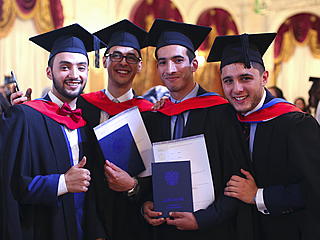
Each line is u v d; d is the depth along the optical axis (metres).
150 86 8.28
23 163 1.78
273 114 1.91
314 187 1.67
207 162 1.91
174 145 1.95
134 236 2.21
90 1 7.71
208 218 1.83
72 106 2.13
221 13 9.48
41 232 1.83
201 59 8.98
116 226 2.20
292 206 1.75
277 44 10.36
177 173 1.87
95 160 2.19
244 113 1.99
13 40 6.43
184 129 2.10
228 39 1.96
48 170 1.86
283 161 1.84
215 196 1.96
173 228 2.00
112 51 2.34
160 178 1.88
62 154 1.93
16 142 1.79
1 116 1.87
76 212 1.98
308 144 1.76
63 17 7.13
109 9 8.03
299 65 10.40
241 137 1.97
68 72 1.98
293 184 1.80
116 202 2.22
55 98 2.06
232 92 1.92
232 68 1.90
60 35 2.08
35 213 1.83
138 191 2.00
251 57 1.91
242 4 9.70
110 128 2.02
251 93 1.89
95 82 7.41
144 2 8.51
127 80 2.38
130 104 2.44
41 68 6.84
